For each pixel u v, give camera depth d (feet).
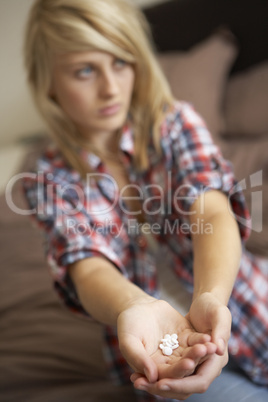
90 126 3.20
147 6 9.55
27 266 5.84
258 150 6.11
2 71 9.86
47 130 3.46
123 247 3.44
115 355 3.67
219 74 7.92
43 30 3.00
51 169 3.48
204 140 3.29
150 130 3.42
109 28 2.97
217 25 8.46
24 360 4.24
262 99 7.30
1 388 3.99
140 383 2.11
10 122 10.55
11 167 9.06
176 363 2.08
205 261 2.64
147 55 3.18
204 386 2.11
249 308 3.30
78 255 3.03
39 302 5.10
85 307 2.83
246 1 7.95
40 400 3.81
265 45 7.98
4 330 4.81
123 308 2.50
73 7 2.93
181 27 8.93
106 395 3.70
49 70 3.12
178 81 7.95
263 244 4.01
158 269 3.55
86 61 2.98
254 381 3.16
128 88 3.16
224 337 2.16
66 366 4.13
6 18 9.18
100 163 3.42
